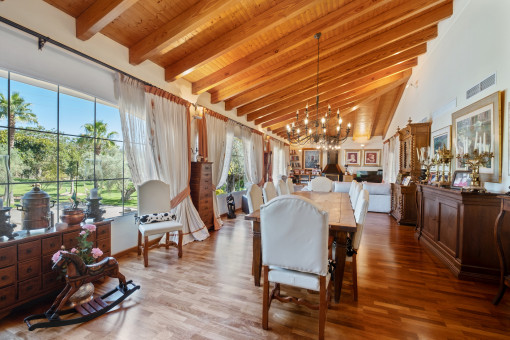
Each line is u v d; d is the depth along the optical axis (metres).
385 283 2.35
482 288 2.26
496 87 2.54
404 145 5.39
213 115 4.62
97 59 2.52
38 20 2.01
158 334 1.60
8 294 1.72
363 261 2.92
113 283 2.33
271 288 2.19
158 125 3.20
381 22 3.41
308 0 2.47
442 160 3.35
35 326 1.58
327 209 2.66
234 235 3.98
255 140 6.86
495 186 2.53
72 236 2.15
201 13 2.32
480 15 2.85
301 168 12.37
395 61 5.04
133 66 2.97
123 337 1.57
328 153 11.98
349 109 7.70
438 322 1.74
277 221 1.54
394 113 8.26
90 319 1.74
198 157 4.16
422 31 4.30
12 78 2.08
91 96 2.59
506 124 2.37
